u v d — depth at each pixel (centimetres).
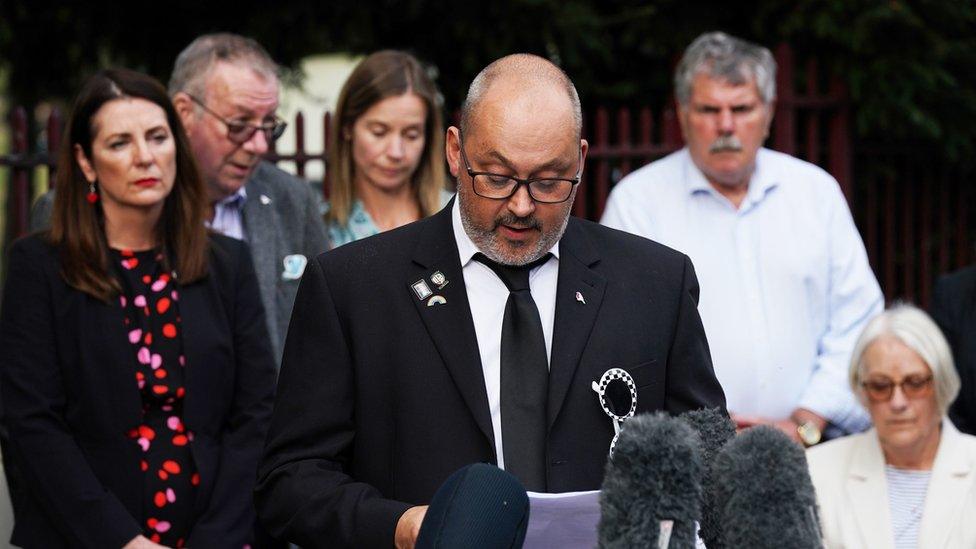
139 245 566
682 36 1012
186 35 1013
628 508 263
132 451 542
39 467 532
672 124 877
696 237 707
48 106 1105
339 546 380
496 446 397
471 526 275
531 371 400
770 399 690
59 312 545
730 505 267
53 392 542
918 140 970
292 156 799
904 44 959
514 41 979
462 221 400
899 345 616
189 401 552
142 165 553
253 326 582
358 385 406
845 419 685
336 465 407
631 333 409
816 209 711
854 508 624
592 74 1023
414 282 411
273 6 983
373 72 667
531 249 390
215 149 632
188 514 547
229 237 595
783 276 696
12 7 1001
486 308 410
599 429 400
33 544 540
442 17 988
